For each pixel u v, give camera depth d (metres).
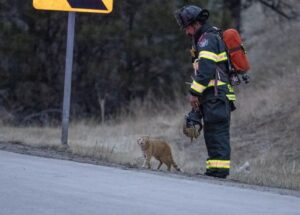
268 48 83.12
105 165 31.78
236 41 30.84
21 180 25.95
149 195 24.33
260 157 53.88
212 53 30.30
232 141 57.84
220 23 71.00
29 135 50.56
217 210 22.42
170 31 71.94
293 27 83.75
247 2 82.94
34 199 22.80
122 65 73.06
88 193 24.11
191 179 28.92
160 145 35.97
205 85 30.34
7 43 69.38
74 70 72.88
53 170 28.77
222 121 31.00
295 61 73.94
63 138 38.88
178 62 72.88
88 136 58.28
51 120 71.56
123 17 72.75
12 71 71.62
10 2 72.06
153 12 71.44
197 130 32.41
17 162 30.50
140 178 28.03
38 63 71.69
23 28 71.88
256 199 25.09
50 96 72.31
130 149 51.72
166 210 21.98
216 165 31.08
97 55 72.94
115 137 58.84
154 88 73.06
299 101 60.62
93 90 73.19
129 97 73.25
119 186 25.84
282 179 35.31
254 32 87.69
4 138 43.47
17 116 71.50
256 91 67.69
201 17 30.80
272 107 61.47
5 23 70.06
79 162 32.16
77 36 69.62
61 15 71.44
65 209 21.55
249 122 60.53
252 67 79.12
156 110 69.12
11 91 72.25
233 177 34.56
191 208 22.50
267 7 86.00
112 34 70.50
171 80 73.25
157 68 73.88
